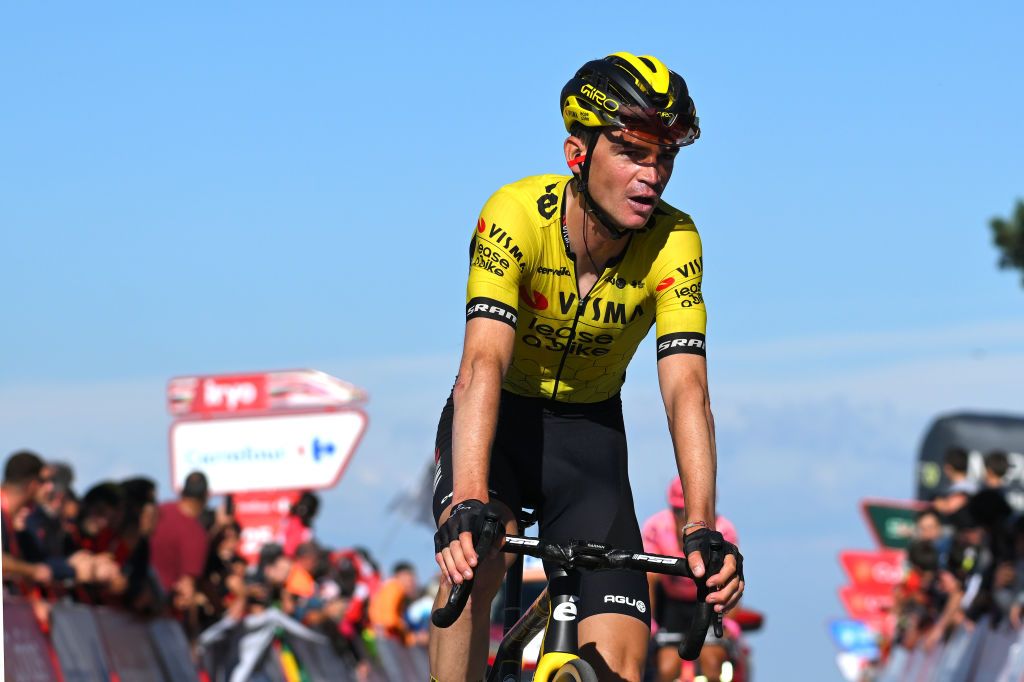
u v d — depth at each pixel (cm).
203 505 2770
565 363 1133
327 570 3516
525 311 1107
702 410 1050
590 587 1086
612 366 1148
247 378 3881
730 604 912
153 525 2497
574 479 1143
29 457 2088
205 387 3928
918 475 5812
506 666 1077
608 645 1052
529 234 1077
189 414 3934
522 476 1153
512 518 1107
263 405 3884
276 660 3092
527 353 1132
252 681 2956
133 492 2458
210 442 3906
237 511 3916
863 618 7238
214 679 2823
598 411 1170
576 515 1135
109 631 2364
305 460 3847
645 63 1027
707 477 1019
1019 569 2623
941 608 3434
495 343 1045
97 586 2377
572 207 1078
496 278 1061
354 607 3897
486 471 980
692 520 990
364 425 3834
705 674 2295
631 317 1116
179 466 3912
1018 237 5791
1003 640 2644
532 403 1157
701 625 911
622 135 1020
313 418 3853
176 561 2667
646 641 1070
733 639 2545
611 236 1066
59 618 2172
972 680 2870
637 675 1048
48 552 2236
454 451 991
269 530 3897
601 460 1152
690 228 1109
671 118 1012
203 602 2798
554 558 925
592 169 1045
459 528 912
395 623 4256
